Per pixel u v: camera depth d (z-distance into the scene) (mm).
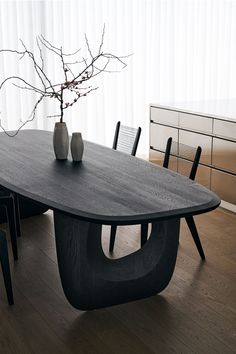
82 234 3082
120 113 6664
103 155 3920
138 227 4676
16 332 3037
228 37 7004
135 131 4238
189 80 6969
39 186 3105
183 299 3391
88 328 3072
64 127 3740
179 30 6762
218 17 6887
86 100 6363
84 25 6188
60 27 6082
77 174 3381
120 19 6383
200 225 4707
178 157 5316
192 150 5113
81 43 6230
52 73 6148
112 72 6445
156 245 3344
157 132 5598
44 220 4859
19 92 6059
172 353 2830
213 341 2936
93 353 2840
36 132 4855
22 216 4887
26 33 5961
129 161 3746
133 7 6441
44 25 5992
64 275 3150
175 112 5309
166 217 2666
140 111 6762
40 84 6137
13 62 5984
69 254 3107
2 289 3539
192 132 5141
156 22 6578
